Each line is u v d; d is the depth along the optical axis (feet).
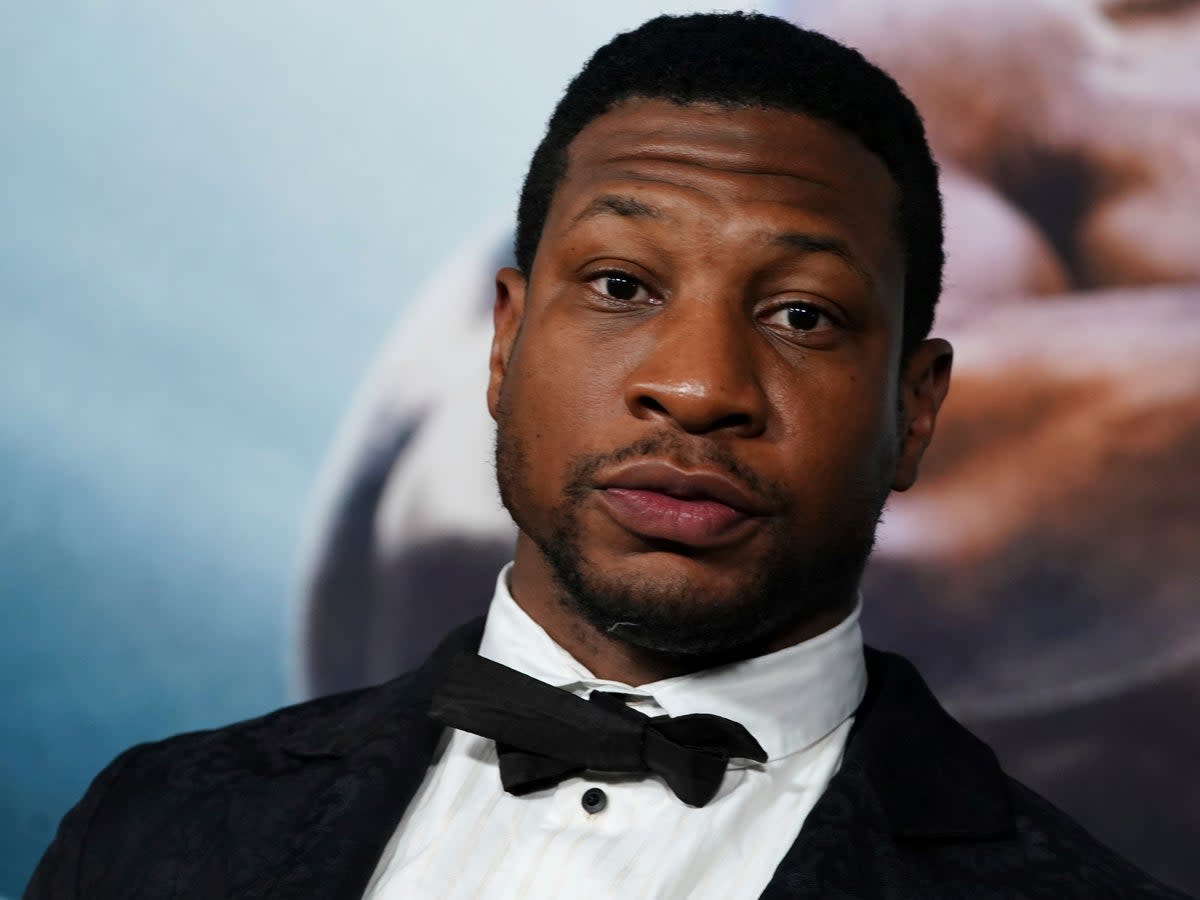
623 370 12.03
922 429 14.14
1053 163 25.73
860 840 12.23
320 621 27.63
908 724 13.34
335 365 28.25
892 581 25.59
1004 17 26.02
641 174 12.39
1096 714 24.58
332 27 28.94
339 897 12.53
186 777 14.16
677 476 11.65
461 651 13.43
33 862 27.76
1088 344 25.36
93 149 29.32
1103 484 25.05
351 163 28.60
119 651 28.22
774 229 12.09
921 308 13.96
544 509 12.28
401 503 27.58
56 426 28.78
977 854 12.32
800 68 12.89
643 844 12.45
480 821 13.00
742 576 11.93
